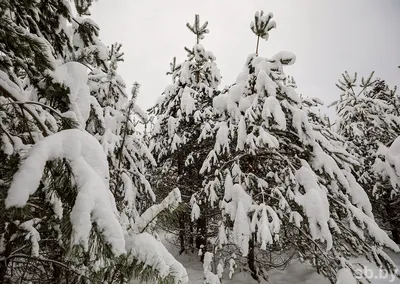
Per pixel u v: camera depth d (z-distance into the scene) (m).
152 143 11.91
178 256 11.24
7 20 2.05
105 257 1.29
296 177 5.70
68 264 2.24
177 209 2.24
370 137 12.35
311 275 7.54
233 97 6.82
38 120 1.93
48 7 3.04
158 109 12.26
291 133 6.47
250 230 5.17
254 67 6.75
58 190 1.37
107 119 6.11
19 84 2.82
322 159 6.00
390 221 12.20
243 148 6.10
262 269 7.57
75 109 2.53
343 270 5.23
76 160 1.41
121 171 5.83
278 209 5.94
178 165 11.11
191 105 10.08
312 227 4.95
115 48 7.50
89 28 4.27
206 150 9.74
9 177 1.36
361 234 5.65
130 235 1.85
